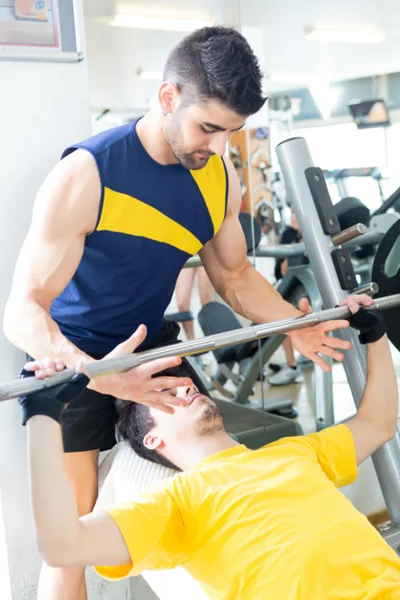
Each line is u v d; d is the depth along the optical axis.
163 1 2.38
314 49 2.74
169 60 1.50
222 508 1.45
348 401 3.01
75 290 1.75
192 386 1.73
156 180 1.65
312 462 1.58
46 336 1.49
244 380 2.84
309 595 1.33
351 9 2.76
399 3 2.83
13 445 1.98
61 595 1.77
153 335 1.90
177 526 1.47
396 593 1.34
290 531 1.39
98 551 1.31
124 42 2.33
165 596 1.72
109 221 1.62
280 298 1.97
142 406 1.77
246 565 1.39
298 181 2.00
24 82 1.90
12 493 1.99
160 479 1.73
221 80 1.40
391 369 1.74
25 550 2.03
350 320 1.71
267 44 2.65
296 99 2.75
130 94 2.36
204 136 1.50
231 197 1.84
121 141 1.62
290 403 2.94
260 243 2.77
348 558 1.38
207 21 2.50
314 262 2.01
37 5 1.87
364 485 2.78
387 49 2.87
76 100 1.96
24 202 1.94
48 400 1.24
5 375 1.95
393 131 2.93
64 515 1.23
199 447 1.68
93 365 1.29
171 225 1.71
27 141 1.92
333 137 2.84
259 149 2.71
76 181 1.57
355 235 1.95
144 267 1.72
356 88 2.84
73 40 1.94
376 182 2.96
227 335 1.48
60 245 1.55
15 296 1.55
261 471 1.52
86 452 1.83
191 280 2.62
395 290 2.20
